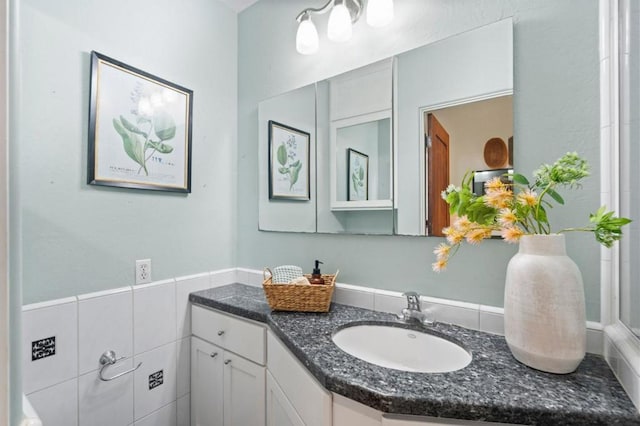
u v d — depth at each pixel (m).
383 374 0.75
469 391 0.67
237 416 1.33
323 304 1.23
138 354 1.37
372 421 0.70
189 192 1.59
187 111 1.58
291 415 0.97
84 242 1.22
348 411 0.73
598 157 0.88
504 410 0.62
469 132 1.10
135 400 1.36
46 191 1.12
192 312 1.56
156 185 1.44
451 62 1.14
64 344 1.15
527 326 0.76
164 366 1.46
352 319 1.16
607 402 0.63
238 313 1.31
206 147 1.68
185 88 1.57
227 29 1.81
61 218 1.16
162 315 1.46
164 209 1.49
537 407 0.61
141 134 1.39
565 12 0.94
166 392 1.47
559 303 0.73
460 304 1.09
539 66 0.98
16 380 0.42
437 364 1.01
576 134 0.92
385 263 1.29
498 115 1.05
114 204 1.31
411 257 1.22
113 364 1.28
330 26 1.33
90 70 1.23
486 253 1.06
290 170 1.62
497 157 1.04
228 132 1.80
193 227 1.61
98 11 1.26
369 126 1.35
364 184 1.35
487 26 1.07
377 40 1.33
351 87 1.40
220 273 1.73
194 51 1.63
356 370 0.77
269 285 1.26
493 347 0.91
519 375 0.74
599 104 0.89
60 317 1.14
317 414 0.80
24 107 1.07
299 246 1.58
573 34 0.93
